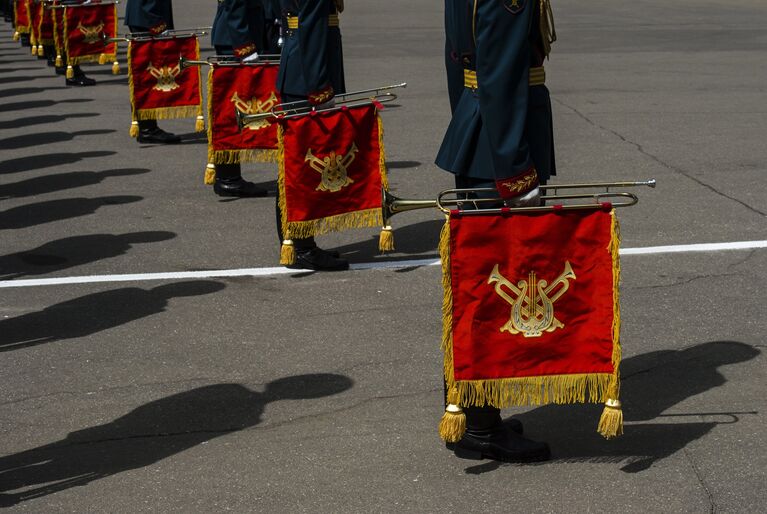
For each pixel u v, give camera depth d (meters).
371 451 6.98
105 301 9.91
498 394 6.55
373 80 23.00
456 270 6.39
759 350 8.53
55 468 6.83
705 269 10.51
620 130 17.50
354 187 10.74
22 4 31.52
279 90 11.05
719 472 6.63
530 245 6.38
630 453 6.90
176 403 7.75
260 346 8.79
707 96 20.73
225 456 6.95
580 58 26.41
